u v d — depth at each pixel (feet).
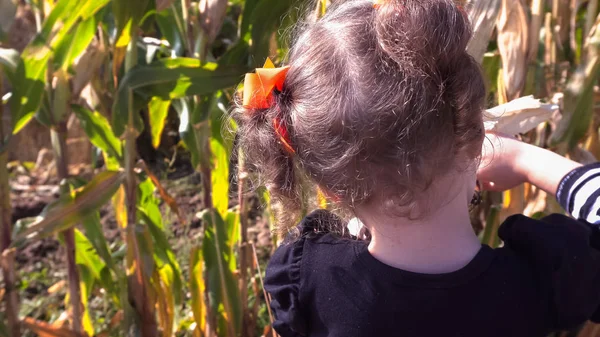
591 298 2.59
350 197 2.39
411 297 2.49
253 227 9.57
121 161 5.21
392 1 2.31
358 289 2.59
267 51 4.62
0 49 4.49
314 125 2.36
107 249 5.40
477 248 2.57
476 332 2.46
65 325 5.96
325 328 2.71
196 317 6.00
